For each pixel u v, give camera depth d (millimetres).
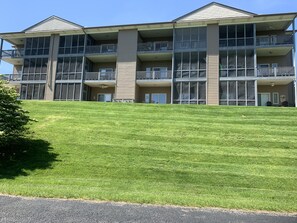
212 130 14055
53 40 31359
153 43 28734
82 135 13156
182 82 26734
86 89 30469
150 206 6156
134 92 27953
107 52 29703
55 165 9852
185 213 5785
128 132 13688
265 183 8578
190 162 10258
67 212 5625
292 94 26766
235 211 6004
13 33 31953
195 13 27609
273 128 14344
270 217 5695
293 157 10758
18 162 10078
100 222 5156
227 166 9898
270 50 26438
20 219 5207
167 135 13312
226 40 26688
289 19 25578
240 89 25344
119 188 7738
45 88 30453
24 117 11266
